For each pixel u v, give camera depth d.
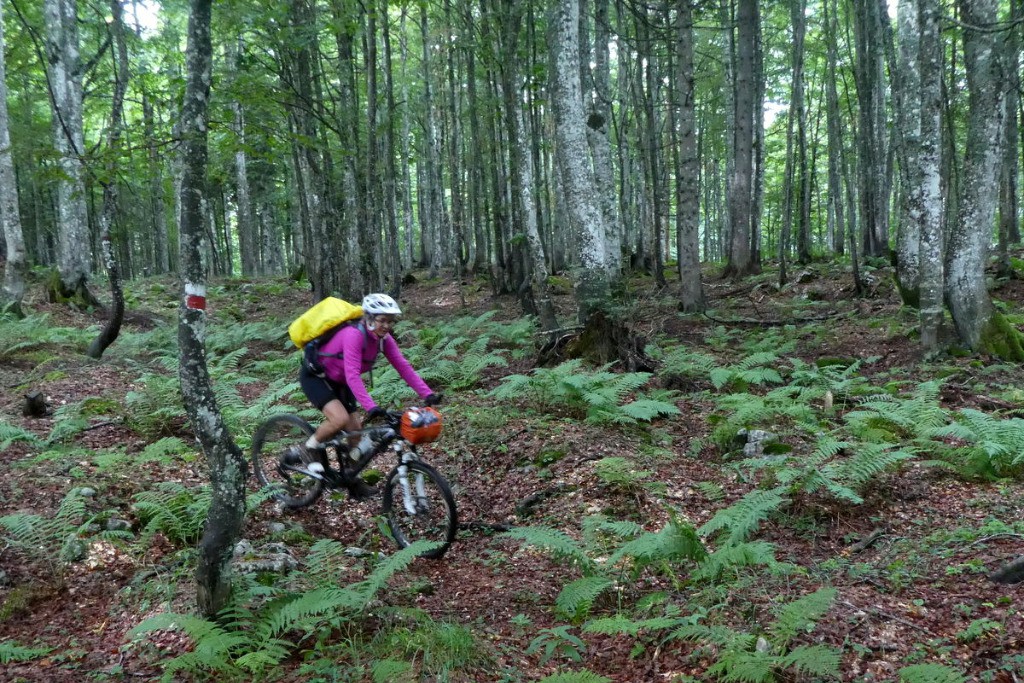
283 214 36.66
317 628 3.92
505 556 5.04
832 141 25.47
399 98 29.78
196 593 4.03
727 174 29.30
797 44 20.00
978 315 10.43
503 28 14.45
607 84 20.14
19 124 20.81
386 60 18.36
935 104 10.22
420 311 19.27
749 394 8.53
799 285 18.94
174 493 5.33
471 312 17.95
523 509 5.84
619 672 3.55
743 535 4.45
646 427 7.85
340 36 15.87
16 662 3.65
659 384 9.73
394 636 3.78
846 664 3.30
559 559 4.62
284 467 5.56
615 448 6.86
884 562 4.44
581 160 11.16
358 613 4.07
